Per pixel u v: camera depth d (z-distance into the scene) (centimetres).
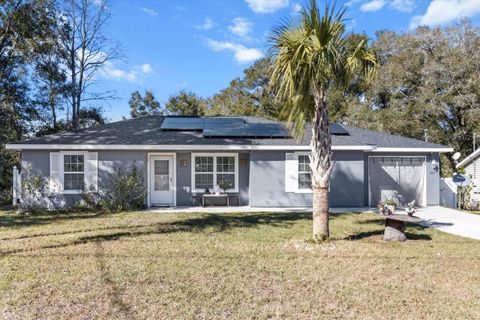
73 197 1516
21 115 2422
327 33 772
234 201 1644
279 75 817
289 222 1166
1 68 2283
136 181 1506
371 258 714
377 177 1705
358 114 2766
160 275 595
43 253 736
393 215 896
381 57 3144
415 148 1662
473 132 2500
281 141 1606
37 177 1456
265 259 702
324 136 847
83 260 684
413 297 512
